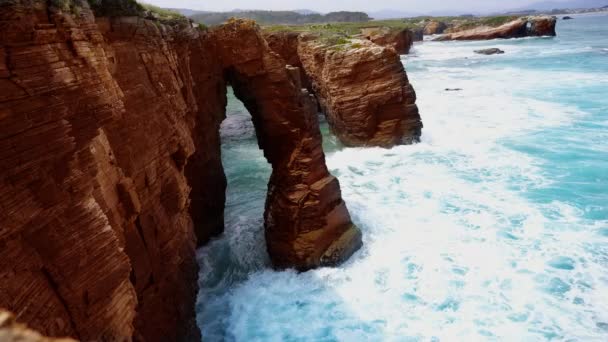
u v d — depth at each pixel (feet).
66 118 25.05
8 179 21.03
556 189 85.71
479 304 54.08
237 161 113.50
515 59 277.85
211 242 72.13
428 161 105.40
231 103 191.83
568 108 144.87
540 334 49.06
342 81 117.80
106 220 26.71
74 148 24.68
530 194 84.02
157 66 44.60
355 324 52.42
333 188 65.77
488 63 269.23
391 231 71.77
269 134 66.69
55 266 23.12
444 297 55.62
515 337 48.80
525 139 116.67
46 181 22.85
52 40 24.30
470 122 135.54
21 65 21.89
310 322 53.42
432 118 142.00
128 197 33.91
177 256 43.16
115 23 37.06
